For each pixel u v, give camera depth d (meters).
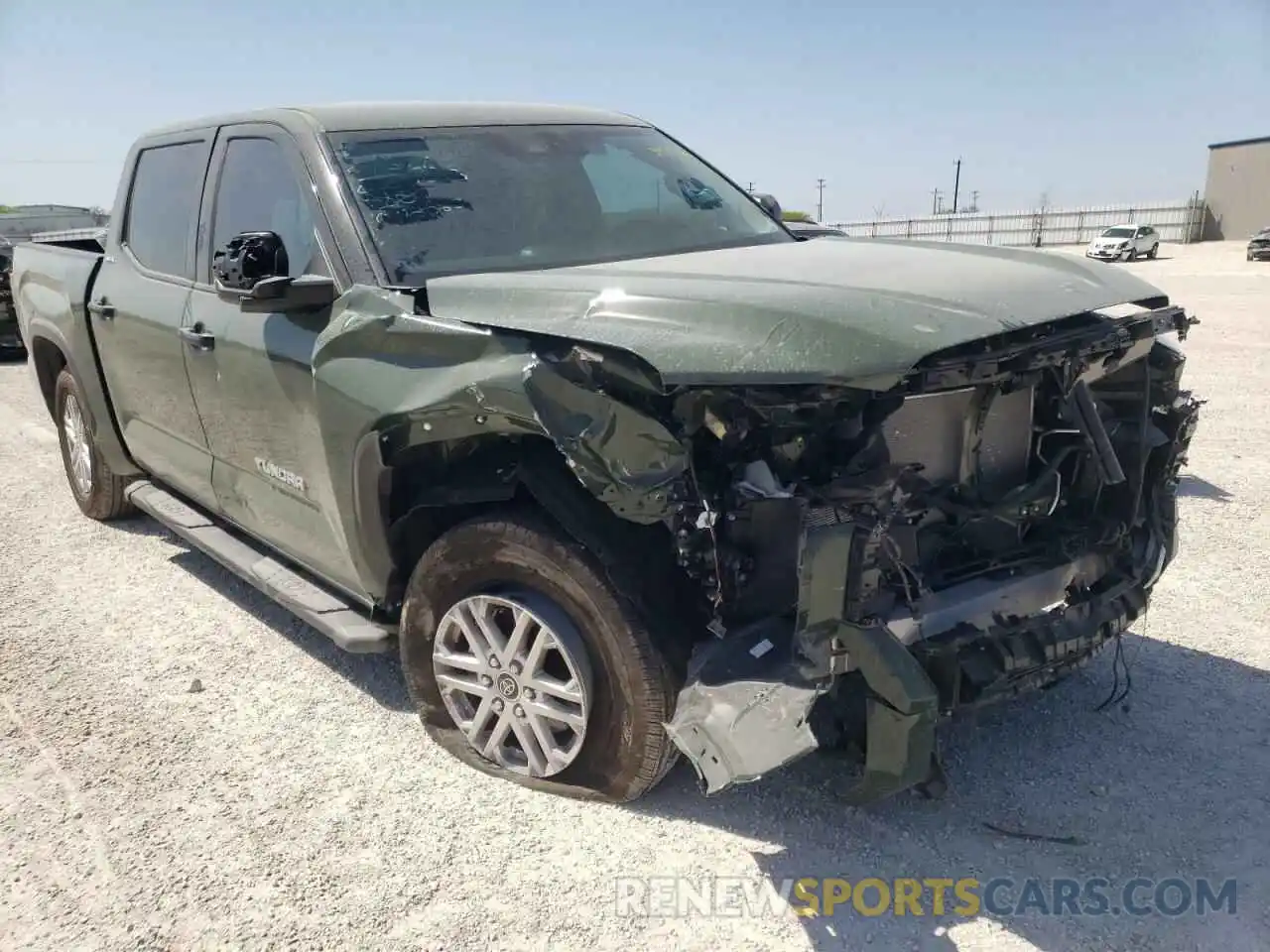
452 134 3.92
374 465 3.11
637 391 2.61
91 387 5.26
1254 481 6.23
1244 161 47.53
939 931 2.56
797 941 2.54
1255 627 4.22
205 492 4.52
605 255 3.70
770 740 2.47
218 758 3.43
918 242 3.72
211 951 2.55
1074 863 2.81
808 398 2.49
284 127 3.84
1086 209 50.91
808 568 2.49
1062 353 2.76
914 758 2.47
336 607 3.69
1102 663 3.94
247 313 3.67
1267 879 2.74
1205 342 12.05
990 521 3.04
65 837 3.03
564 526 2.80
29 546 5.62
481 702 3.23
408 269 3.32
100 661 4.18
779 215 4.73
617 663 2.85
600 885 2.75
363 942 2.57
